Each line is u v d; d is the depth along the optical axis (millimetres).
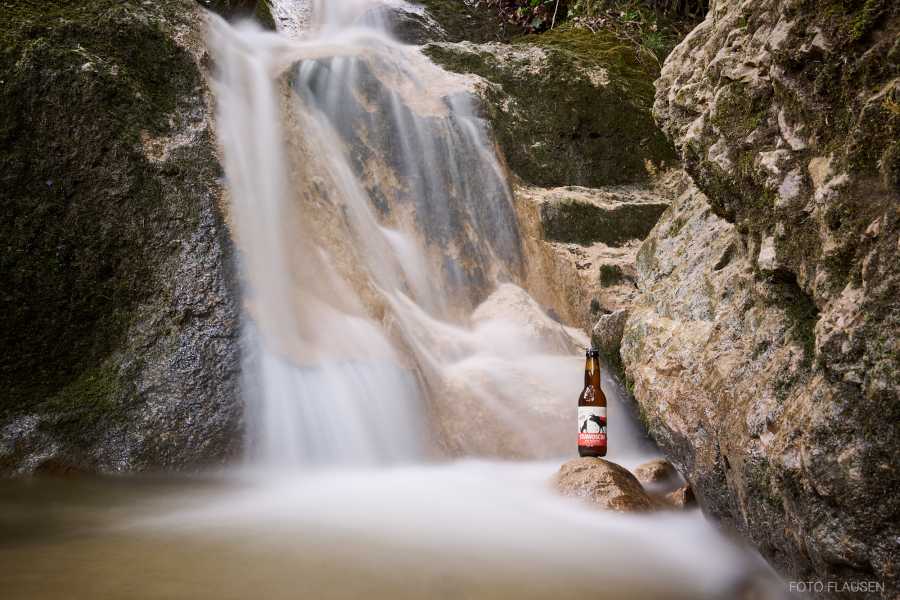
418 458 4473
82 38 4672
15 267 4211
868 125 1764
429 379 4875
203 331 4246
